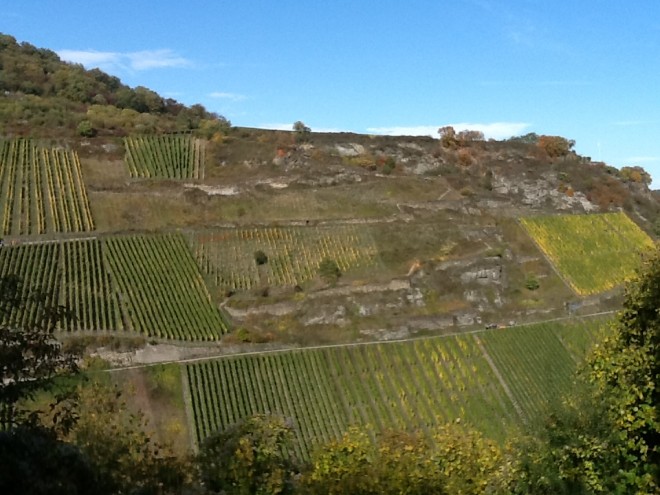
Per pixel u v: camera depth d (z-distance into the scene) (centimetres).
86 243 8600
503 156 13338
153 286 7950
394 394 6656
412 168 12381
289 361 6712
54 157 10794
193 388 6091
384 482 2423
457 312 8356
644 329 2192
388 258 9512
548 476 2139
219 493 2408
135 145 11688
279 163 11831
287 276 8875
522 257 10262
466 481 2644
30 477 1833
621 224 11994
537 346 7762
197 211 10069
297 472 2658
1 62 14925
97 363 6228
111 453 2405
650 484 2002
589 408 2161
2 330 2112
